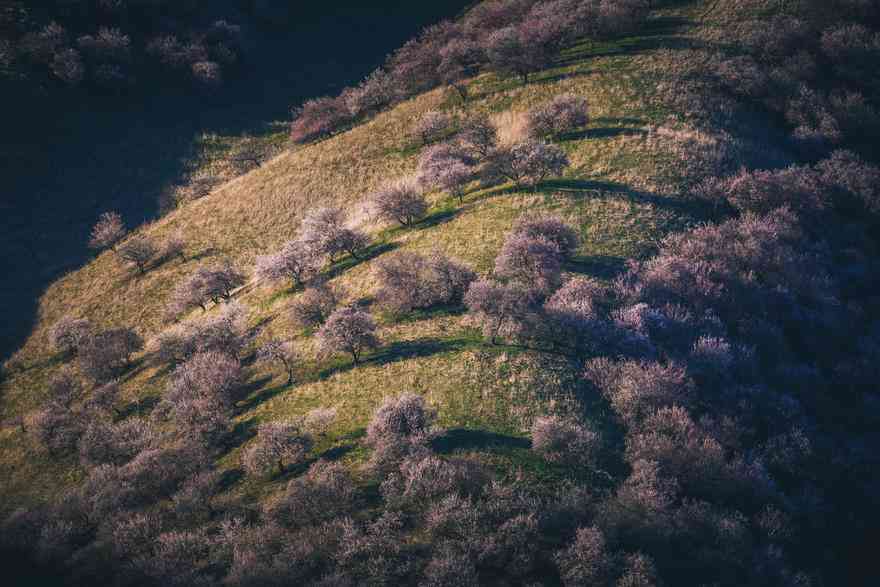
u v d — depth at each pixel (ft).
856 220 153.28
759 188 142.51
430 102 245.24
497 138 198.18
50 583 93.97
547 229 129.18
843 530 85.81
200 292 173.17
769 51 208.74
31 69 288.92
